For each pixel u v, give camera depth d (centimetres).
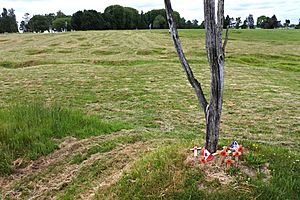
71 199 600
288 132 1041
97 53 3728
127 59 2986
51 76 2044
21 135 800
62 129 870
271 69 2602
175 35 551
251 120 1162
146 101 1416
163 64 2614
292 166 573
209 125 562
